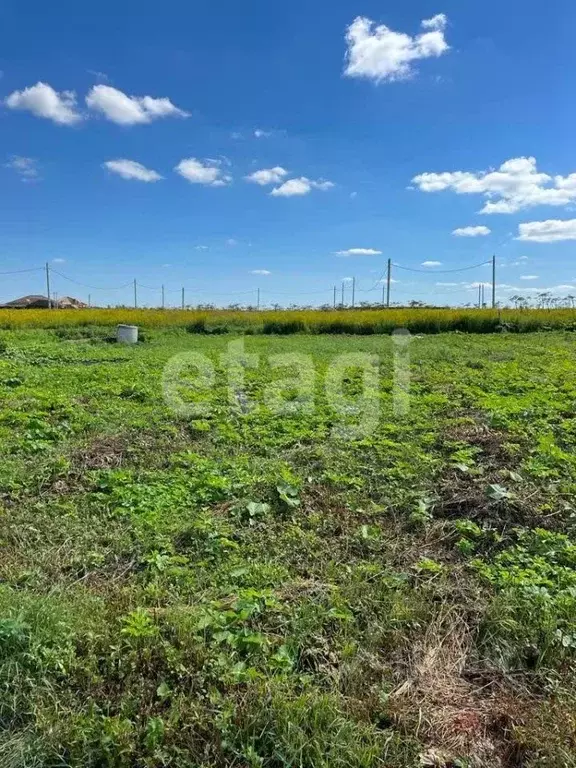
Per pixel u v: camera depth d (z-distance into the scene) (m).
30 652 2.36
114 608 2.81
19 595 2.81
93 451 5.34
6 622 2.45
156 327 22.80
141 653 2.45
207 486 4.40
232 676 2.33
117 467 4.99
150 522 3.78
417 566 3.28
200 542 3.57
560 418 6.15
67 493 4.37
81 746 2.03
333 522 3.87
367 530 3.74
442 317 22.67
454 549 3.55
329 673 2.43
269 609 2.80
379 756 2.04
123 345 16.33
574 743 2.09
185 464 5.05
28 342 16.78
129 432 6.05
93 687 2.31
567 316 22.22
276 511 4.09
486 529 3.74
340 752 2.03
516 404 6.69
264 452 5.44
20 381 8.88
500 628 2.72
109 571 3.28
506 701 2.33
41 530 3.69
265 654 2.49
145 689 2.30
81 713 2.15
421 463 4.87
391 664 2.54
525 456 4.98
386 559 3.44
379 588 3.07
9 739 2.05
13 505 4.09
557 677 2.45
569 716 2.21
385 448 5.32
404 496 4.25
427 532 3.78
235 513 3.97
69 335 20.17
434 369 10.50
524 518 3.89
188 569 3.24
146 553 3.44
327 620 2.75
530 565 3.26
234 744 2.06
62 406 7.09
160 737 2.06
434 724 2.19
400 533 3.80
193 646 2.48
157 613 2.74
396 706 2.26
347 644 2.58
